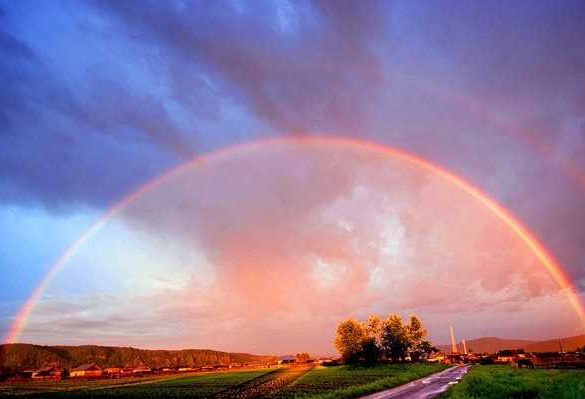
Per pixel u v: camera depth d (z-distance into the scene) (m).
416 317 117.25
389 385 47.84
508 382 41.56
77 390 68.62
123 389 66.69
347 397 37.44
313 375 80.06
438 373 75.25
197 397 49.16
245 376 93.69
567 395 28.19
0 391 68.56
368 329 107.31
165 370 167.75
